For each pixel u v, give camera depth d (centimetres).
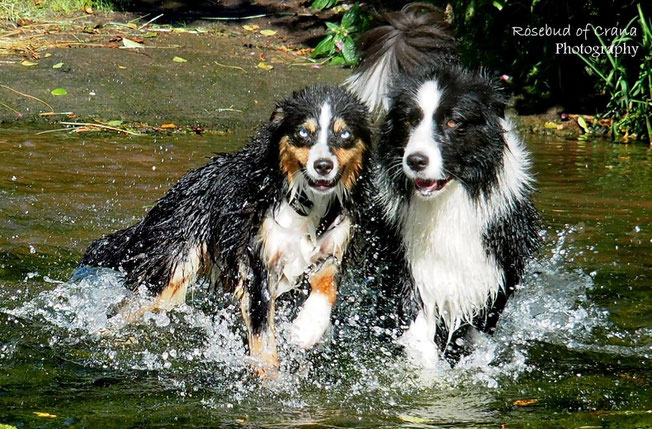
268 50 1345
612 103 1164
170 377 505
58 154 923
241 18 1490
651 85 1110
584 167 968
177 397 476
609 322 594
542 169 957
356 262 597
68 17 1429
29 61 1188
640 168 966
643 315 602
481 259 568
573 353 551
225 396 482
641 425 445
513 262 579
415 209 562
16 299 595
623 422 448
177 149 972
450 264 566
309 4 1541
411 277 575
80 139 988
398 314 581
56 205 770
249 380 510
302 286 600
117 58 1227
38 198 784
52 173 858
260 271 559
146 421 439
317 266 569
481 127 539
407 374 527
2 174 841
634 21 1177
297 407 471
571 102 1209
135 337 563
